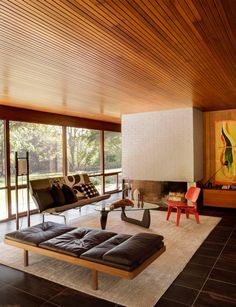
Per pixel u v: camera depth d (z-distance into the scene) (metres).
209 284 2.61
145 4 1.82
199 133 6.23
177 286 2.57
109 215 5.39
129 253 2.40
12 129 5.48
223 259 3.20
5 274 2.85
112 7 1.85
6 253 3.44
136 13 1.93
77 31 2.19
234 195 5.74
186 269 2.94
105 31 2.20
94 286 2.52
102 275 2.80
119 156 9.02
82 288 2.54
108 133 8.45
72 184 5.71
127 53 2.67
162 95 4.57
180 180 5.98
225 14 1.96
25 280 2.72
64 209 4.67
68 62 2.90
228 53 2.71
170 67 3.11
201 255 3.32
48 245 2.76
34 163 5.99
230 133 6.14
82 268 2.98
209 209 5.88
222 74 3.41
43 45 2.45
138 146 6.52
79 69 3.14
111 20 2.02
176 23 2.09
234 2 1.81
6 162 5.28
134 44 2.46
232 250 3.48
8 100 4.79
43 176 6.20
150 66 3.07
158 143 6.25
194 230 4.36
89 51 2.61
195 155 5.93
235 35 2.31
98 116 7.07
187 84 3.88
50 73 3.27
